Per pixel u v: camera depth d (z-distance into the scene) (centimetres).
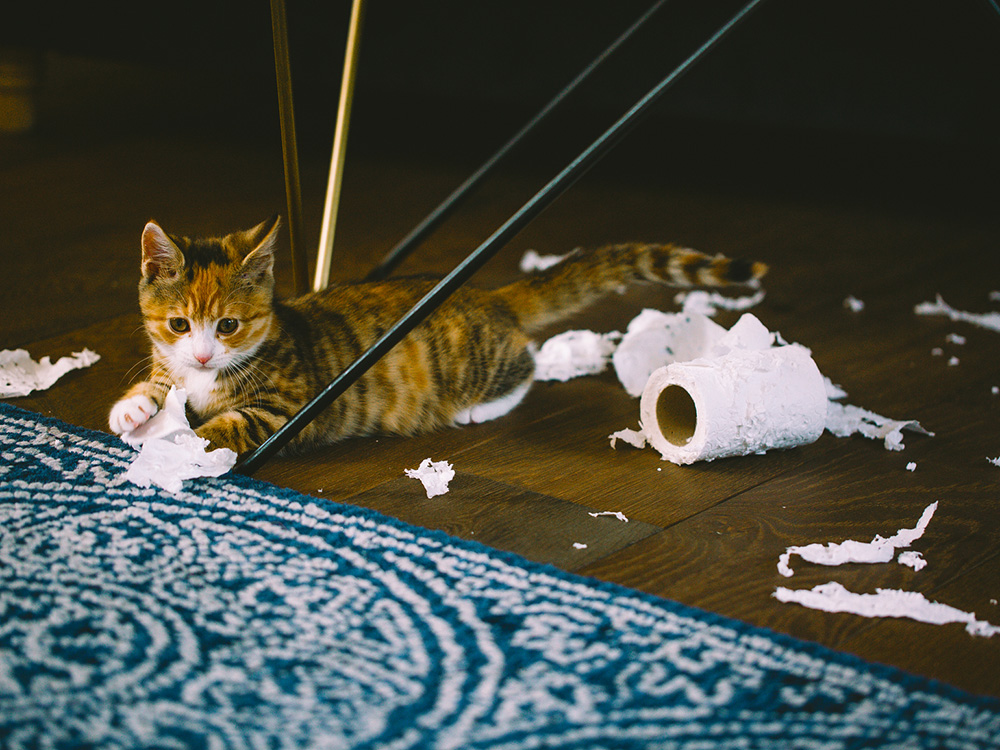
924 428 168
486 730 92
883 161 354
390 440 159
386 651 103
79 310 202
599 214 286
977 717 97
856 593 120
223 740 89
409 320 139
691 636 107
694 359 166
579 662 102
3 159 305
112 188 283
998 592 121
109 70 427
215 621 106
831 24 272
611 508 138
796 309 221
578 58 295
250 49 321
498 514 136
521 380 171
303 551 121
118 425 143
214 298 146
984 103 264
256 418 148
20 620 104
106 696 94
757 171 339
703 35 282
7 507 127
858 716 96
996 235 277
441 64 310
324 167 316
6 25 313
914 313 220
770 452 158
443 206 201
